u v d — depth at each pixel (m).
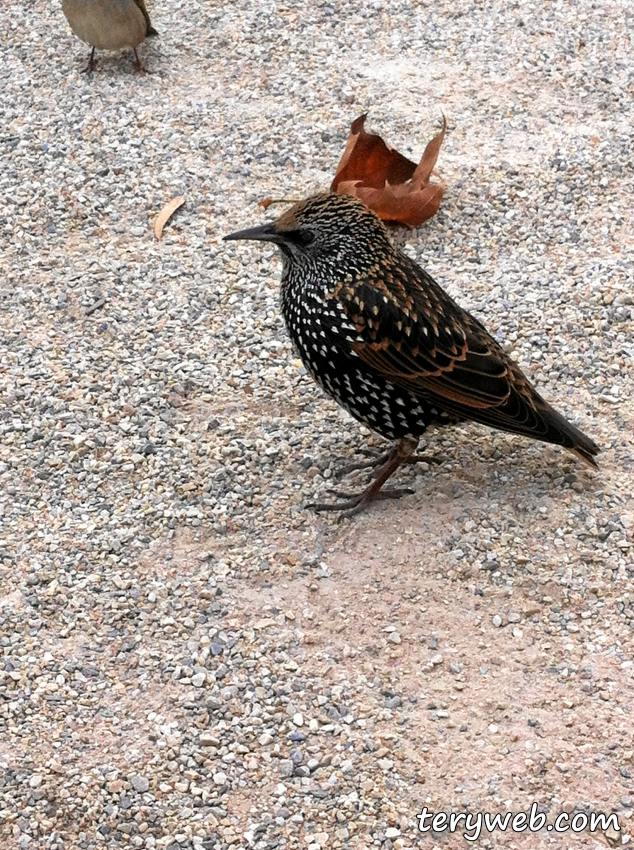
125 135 1.21
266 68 1.27
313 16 1.32
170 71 1.27
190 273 1.11
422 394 0.95
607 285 1.09
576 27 1.30
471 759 0.87
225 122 1.22
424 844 0.85
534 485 0.98
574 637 0.92
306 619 0.92
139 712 0.89
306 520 0.97
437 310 0.95
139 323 1.08
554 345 1.06
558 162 1.18
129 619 0.93
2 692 0.90
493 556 0.94
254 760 0.87
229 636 0.92
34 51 1.30
